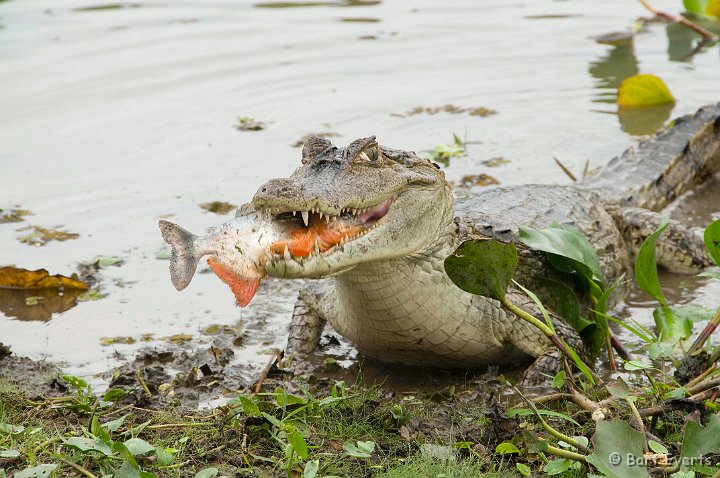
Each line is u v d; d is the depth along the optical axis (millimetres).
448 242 10648
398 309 10383
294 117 19578
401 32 25047
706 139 18094
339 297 10938
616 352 11461
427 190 10070
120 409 9484
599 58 22781
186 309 12898
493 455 8406
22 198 16125
